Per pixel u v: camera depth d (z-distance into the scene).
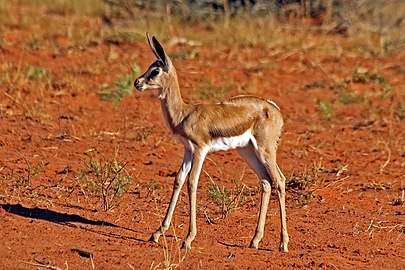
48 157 23.33
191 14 43.97
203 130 16.48
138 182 21.55
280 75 35.31
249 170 23.55
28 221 17.47
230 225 18.50
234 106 16.81
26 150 23.88
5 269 14.61
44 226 17.19
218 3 45.31
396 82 35.31
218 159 24.47
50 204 18.91
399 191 22.02
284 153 25.62
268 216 19.27
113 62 35.16
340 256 16.52
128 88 31.14
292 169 23.50
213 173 22.92
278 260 15.95
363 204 20.77
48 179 21.08
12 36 37.84
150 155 24.58
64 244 16.14
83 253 15.55
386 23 44.00
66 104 29.59
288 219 19.16
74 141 25.28
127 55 36.22
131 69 33.97
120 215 18.64
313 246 17.23
